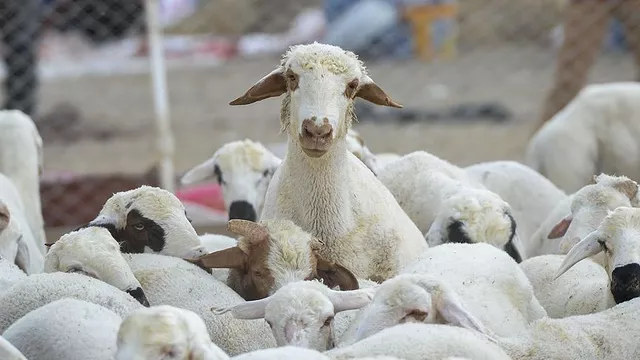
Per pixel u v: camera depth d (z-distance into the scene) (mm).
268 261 9219
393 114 24625
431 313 7777
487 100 25953
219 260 9344
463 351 7188
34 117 20734
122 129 23859
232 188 12594
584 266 10234
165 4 34438
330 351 7277
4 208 10594
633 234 9102
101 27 23750
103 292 8461
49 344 7570
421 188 11891
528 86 27531
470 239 10773
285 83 9883
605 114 15836
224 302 8922
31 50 20453
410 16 29141
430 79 28297
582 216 10852
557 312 9797
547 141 15875
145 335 6539
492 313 8570
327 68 9516
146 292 9078
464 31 32562
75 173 18297
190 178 12891
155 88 16688
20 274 9773
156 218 9930
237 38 33125
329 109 9391
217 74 30109
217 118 24875
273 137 22734
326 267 9352
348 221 10219
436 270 8984
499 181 13562
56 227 16781
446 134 22750
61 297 8367
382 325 7711
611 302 9234
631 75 26156
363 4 29062
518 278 9117
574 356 7973
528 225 13328
